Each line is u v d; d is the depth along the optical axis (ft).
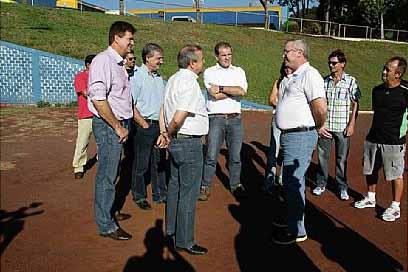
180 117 13.33
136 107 17.37
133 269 13.25
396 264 13.84
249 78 63.82
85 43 62.95
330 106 19.62
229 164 20.89
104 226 15.30
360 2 129.59
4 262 13.47
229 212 18.39
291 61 14.66
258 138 36.81
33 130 36.40
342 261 14.02
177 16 129.90
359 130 43.11
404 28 138.92
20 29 63.00
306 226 16.97
